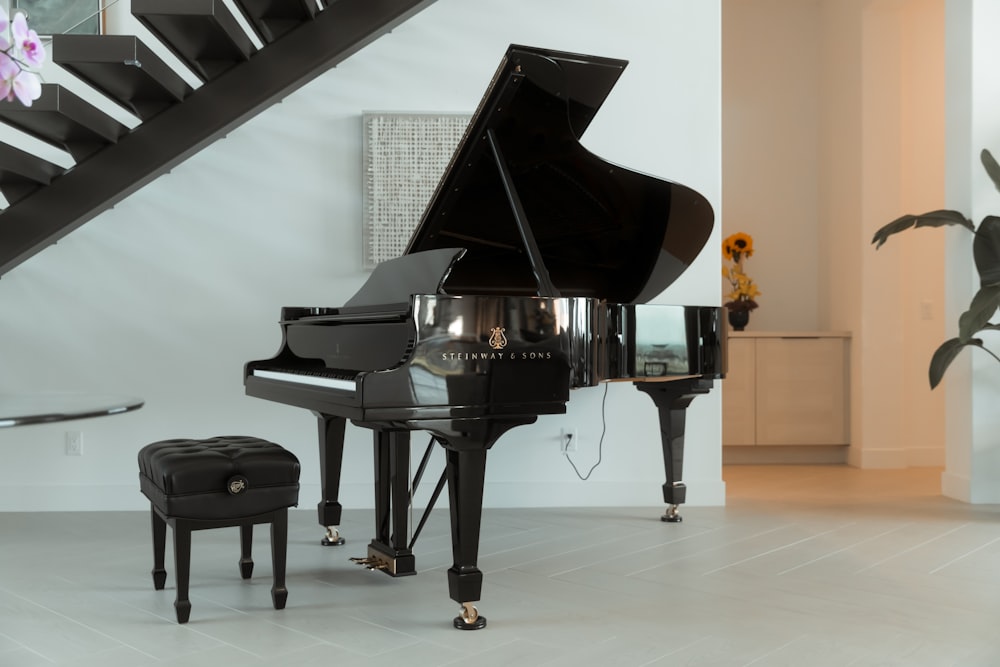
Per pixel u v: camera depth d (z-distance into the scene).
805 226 6.71
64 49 3.43
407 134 4.61
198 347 4.64
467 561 2.72
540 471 4.69
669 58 4.68
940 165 6.07
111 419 4.61
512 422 2.75
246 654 2.50
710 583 3.22
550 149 3.26
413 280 3.20
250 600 3.01
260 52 4.04
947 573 3.34
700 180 4.68
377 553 3.42
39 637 2.64
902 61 5.99
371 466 4.64
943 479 5.02
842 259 6.29
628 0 4.67
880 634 2.65
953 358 4.63
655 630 2.69
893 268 5.98
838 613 2.86
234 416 4.64
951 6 4.95
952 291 4.97
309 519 4.36
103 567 3.46
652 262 3.96
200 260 4.63
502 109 3.05
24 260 4.30
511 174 3.33
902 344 6.04
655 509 4.60
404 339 2.87
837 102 6.36
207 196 4.63
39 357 4.59
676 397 4.21
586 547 3.78
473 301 2.70
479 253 3.65
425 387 2.63
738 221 6.71
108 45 3.44
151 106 4.02
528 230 3.21
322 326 3.50
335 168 4.66
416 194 4.62
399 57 4.65
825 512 4.51
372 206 4.61
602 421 4.69
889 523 4.25
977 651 2.50
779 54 6.70
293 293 4.66
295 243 4.66
